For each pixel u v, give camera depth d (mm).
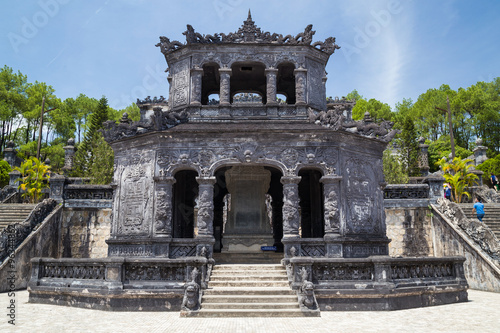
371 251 16656
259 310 11641
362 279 12969
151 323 10414
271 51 19891
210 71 21781
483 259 17984
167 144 16891
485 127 56031
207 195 16375
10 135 57250
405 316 11492
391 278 12844
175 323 10430
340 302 12602
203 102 24750
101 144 36625
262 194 20812
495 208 25000
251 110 19250
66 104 65500
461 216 20188
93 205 22828
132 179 17406
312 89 19938
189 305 11727
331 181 16438
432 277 14188
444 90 68812
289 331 9375
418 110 64875
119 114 47969
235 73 22062
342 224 16188
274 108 19141
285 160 16609
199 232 16062
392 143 48844
